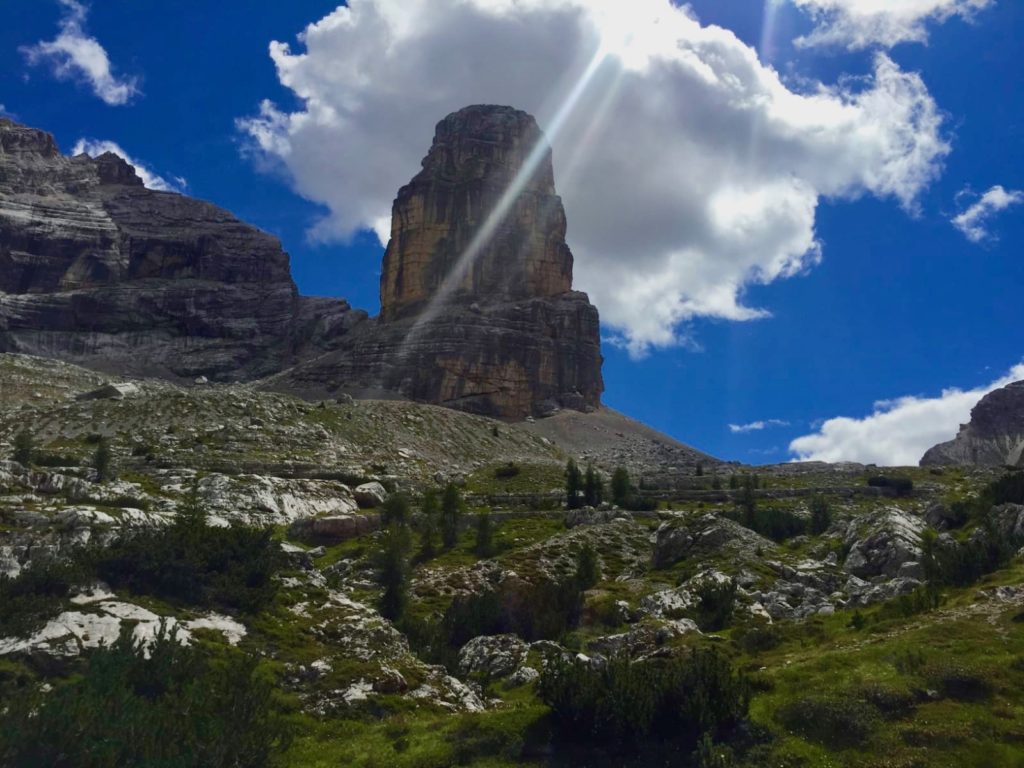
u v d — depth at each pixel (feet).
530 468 515.09
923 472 470.80
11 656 104.83
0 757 70.08
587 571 239.09
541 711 108.17
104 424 473.67
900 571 207.21
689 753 96.68
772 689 109.19
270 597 142.41
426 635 175.94
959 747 92.17
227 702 92.38
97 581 128.47
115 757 73.46
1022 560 158.92
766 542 262.26
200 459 405.18
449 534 307.37
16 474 190.90
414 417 632.79
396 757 102.53
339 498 365.40
